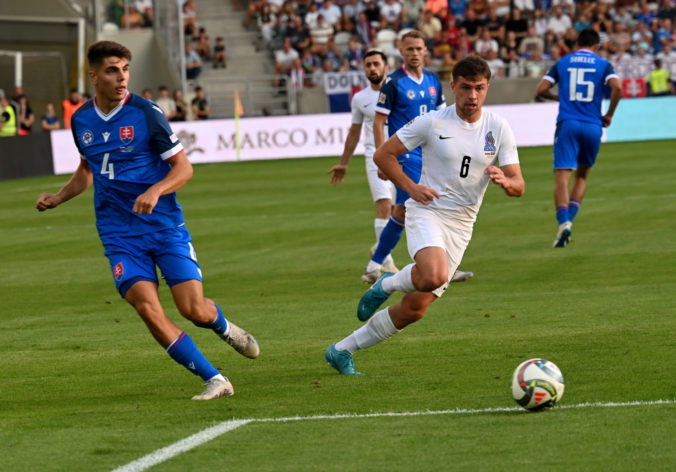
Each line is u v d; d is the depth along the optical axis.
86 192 58.44
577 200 31.05
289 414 14.04
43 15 86.94
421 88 25.66
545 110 77.81
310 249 32.62
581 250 29.52
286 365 17.56
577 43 30.66
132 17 89.19
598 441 12.08
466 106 15.52
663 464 11.16
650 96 84.06
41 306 24.98
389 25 92.94
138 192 15.24
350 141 28.42
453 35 90.38
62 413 14.71
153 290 15.10
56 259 33.16
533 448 11.93
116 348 19.66
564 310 21.11
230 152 77.38
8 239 39.03
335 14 94.56
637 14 93.81
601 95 30.45
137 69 89.38
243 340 16.38
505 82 86.69
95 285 27.86
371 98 27.92
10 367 18.30
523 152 71.69
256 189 54.66
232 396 15.37
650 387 14.61
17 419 14.44
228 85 92.25
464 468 11.33
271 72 93.25
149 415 14.31
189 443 12.73
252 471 11.54
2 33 86.12
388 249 25.72
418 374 16.27
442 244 15.97
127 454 12.38
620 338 18.17
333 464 11.67
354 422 13.45
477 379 15.69
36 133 72.12
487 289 24.23
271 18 94.69
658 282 23.89
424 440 12.46
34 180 67.81
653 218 35.88
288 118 77.50
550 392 13.42
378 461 11.71
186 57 89.94
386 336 16.34
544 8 94.12
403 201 25.03
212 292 25.84
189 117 84.94
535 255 29.05
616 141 78.06
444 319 20.91
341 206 44.84
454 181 16.00
